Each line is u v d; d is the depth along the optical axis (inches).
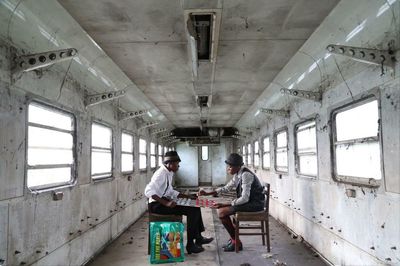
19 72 100.8
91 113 173.8
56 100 130.8
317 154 171.6
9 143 97.9
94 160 185.5
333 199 151.3
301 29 133.0
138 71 195.0
